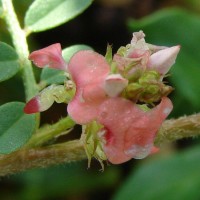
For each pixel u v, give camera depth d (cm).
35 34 12
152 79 5
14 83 11
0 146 6
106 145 5
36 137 6
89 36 13
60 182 12
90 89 5
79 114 5
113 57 6
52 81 7
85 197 12
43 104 6
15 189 12
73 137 12
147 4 13
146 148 5
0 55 7
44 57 6
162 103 5
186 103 11
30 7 7
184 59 10
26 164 7
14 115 6
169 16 10
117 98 5
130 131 5
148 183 10
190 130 7
